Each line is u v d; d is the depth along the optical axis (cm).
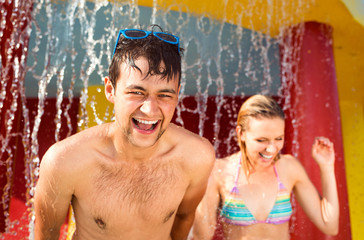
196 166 131
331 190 208
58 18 284
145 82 104
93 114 379
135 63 104
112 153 120
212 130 493
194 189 138
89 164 117
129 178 121
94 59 322
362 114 455
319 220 204
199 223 188
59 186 118
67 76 373
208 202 193
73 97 448
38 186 123
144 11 294
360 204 423
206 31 329
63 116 448
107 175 119
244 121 196
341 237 330
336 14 342
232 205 191
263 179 195
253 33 350
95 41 306
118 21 296
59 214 127
